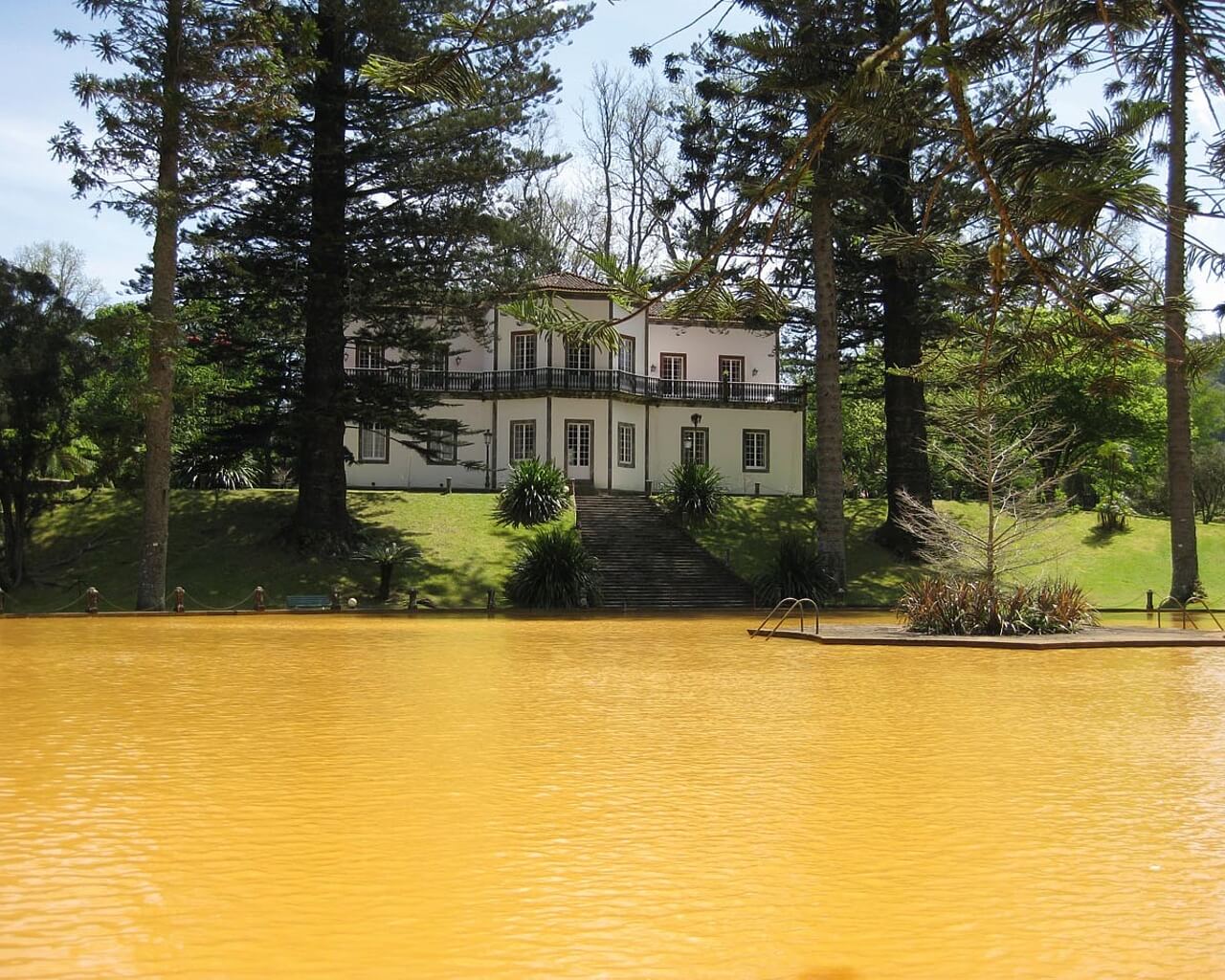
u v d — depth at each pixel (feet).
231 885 15.56
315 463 103.09
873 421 181.57
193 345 97.55
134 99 72.74
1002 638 59.26
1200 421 190.08
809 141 12.29
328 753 25.94
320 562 100.99
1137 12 11.29
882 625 73.72
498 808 20.49
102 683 39.52
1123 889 15.57
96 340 94.32
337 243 93.30
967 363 14.16
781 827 19.20
